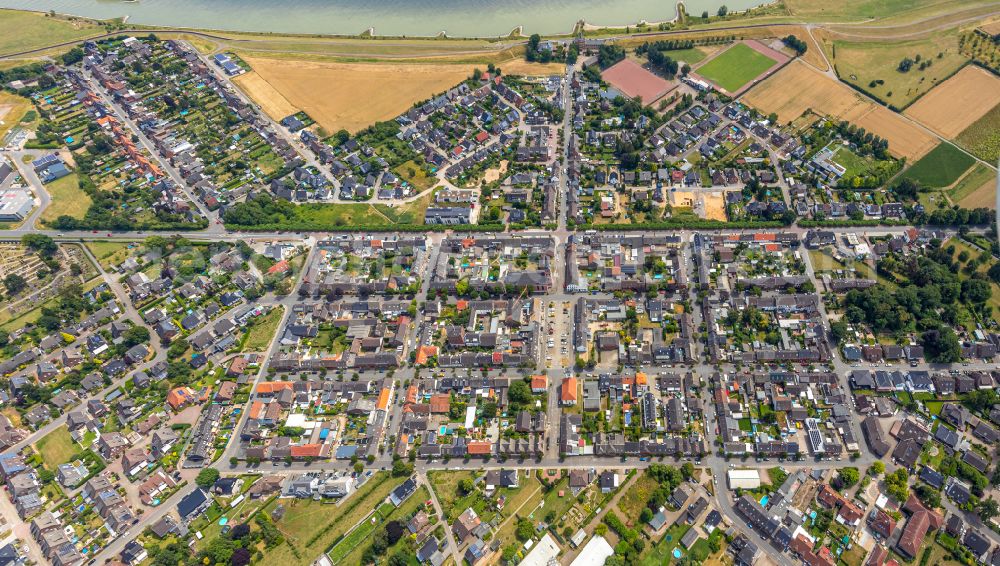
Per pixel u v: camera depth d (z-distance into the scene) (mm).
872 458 173250
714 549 160125
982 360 190500
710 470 174375
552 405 191125
